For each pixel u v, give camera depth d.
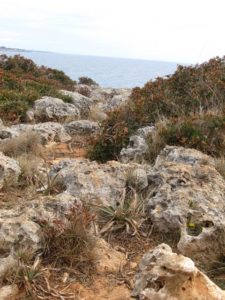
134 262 4.66
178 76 11.06
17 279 4.07
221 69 11.40
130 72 109.25
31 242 4.45
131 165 6.45
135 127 9.38
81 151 9.49
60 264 4.45
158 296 3.47
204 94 9.88
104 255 4.69
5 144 8.48
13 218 4.78
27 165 6.84
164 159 7.06
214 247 4.73
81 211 4.86
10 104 12.54
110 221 5.27
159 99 10.02
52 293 4.03
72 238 4.57
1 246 4.42
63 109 13.40
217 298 3.44
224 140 7.38
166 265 3.55
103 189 5.79
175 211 5.19
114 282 4.26
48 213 4.91
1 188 6.26
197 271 3.55
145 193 6.00
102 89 23.89
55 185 6.20
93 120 13.38
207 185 5.66
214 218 5.05
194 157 6.67
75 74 80.50
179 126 8.01
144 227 5.33
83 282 4.24
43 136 9.87
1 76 15.41
